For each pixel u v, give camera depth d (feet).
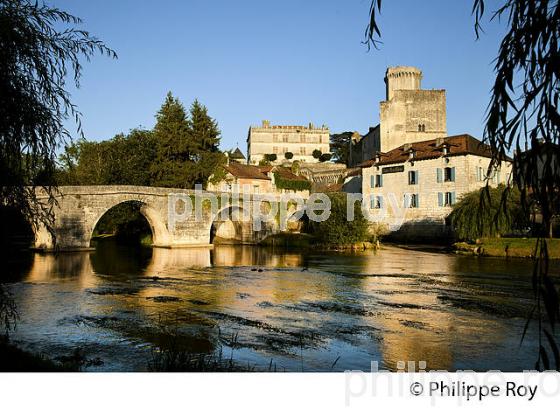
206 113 203.00
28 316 50.72
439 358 37.40
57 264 97.25
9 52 24.67
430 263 104.78
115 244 163.32
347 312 54.08
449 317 51.60
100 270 90.33
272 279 80.43
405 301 60.70
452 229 151.33
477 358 37.35
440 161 158.30
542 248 13.51
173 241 145.59
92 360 35.17
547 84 12.88
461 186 151.43
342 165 274.98
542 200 13.16
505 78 13.70
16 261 100.37
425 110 219.41
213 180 197.77
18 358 28.76
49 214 29.94
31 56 25.50
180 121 197.67
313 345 40.73
